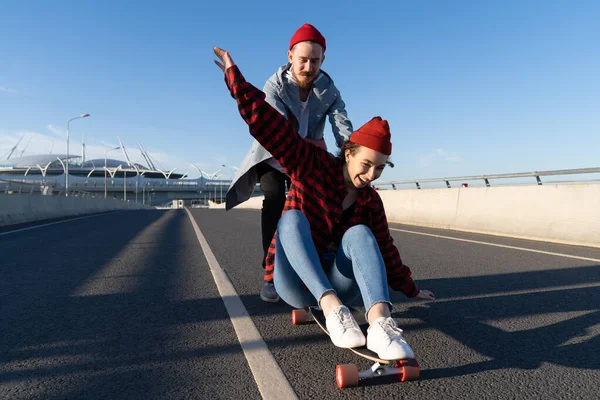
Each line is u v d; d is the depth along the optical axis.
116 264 4.78
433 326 2.49
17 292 3.39
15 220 12.56
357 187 2.06
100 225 11.55
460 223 9.02
